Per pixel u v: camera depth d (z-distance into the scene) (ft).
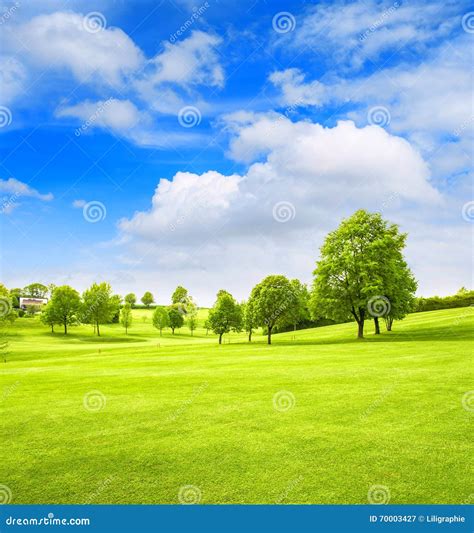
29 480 38.99
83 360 139.44
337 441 45.47
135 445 45.96
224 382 77.00
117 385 77.25
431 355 104.58
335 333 231.71
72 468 40.96
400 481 37.01
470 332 157.69
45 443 47.01
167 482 38.24
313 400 61.62
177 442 46.50
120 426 52.21
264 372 87.40
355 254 185.98
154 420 54.24
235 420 53.31
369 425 50.01
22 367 120.98
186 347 197.16
